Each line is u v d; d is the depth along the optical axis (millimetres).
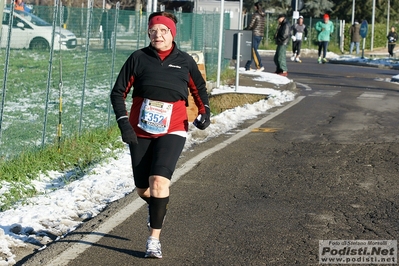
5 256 7027
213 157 12398
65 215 8664
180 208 8992
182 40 21453
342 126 16203
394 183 10516
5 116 12883
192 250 7316
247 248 7383
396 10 76062
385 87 26719
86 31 14594
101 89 15625
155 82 6910
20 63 14656
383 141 14156
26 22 14641
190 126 15406
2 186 10000
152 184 6789
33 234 7883
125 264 6863
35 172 10867
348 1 74875
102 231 7914
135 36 16453
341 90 24781
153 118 6898
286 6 68812
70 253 7152
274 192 9906
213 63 25531
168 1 45219
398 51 60562
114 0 40844
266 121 17062
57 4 12727
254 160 12156
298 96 22516
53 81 15172
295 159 12273
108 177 10625
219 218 8539
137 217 8500
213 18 25000
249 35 21062
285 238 7746
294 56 43344
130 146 7066
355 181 10625
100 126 14297
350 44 55781
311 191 9969
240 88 22094
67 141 12422
